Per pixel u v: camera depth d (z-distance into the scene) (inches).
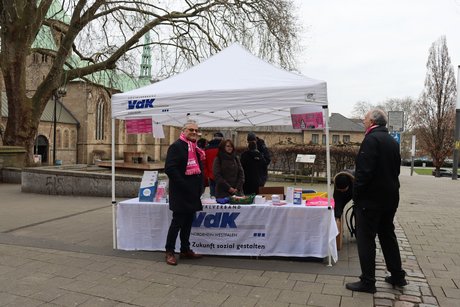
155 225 255.3
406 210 436.5
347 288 188.5
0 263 223.9
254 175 316.5
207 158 349.4
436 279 204.2
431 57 1567.4
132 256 242.8
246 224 242.7
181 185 222.1
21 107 837.2
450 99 1519.4
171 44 878.4
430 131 1509.6
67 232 308.0
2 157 708.0
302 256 235.3
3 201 476.7
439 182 906.7
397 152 185.3
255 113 335.0
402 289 189.3
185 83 253.0
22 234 299.0
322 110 245.9
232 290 187.2
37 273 207.8
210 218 246.1
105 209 421.1
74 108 2325.3
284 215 237.9
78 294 179.9
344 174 267.9
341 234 268.1
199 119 360.5
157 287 190.4
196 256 238.8
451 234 311.3
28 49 822.5
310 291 185.9
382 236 194.5
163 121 353.7
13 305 166.4
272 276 207.5
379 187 181.9
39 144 2098.9
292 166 898.1
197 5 891.4
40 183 548.1
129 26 842.2
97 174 518.0
